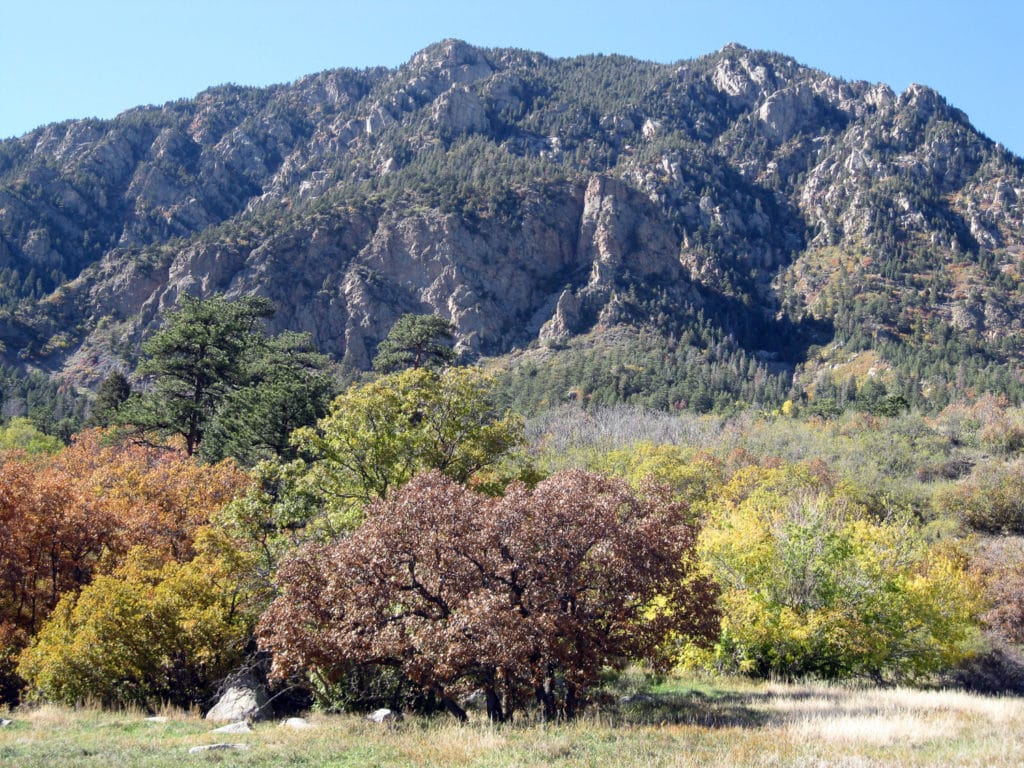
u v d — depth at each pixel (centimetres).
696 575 1716
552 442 7969
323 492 2408
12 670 2294
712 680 2444
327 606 1545
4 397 10212
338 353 15338
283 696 2012
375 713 1684
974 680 2892
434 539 1518
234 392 4591
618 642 1573
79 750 1342
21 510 2509
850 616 2508
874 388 13300
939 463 7700
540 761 1134
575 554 1563
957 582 2784
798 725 1424
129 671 2009
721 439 8450
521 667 1512
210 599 2105
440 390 2677
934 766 1056
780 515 2845
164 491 3244
